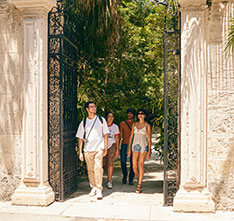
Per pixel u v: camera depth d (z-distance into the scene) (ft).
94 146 18.86
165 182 16.92
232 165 15.94
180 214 15.48
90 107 19.07
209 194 15.94
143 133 20.77
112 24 24.03
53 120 18.44
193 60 15.88
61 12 19.60
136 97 34.88
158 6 29.50
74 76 21.45
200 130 15.84
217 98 16.06
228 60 15.98
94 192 19.62
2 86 17.70
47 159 17.67
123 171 23.91
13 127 17.63
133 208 16.60
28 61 17.10
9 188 17.72
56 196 18.08
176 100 17.75
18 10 17.49
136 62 33.53
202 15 15.85
